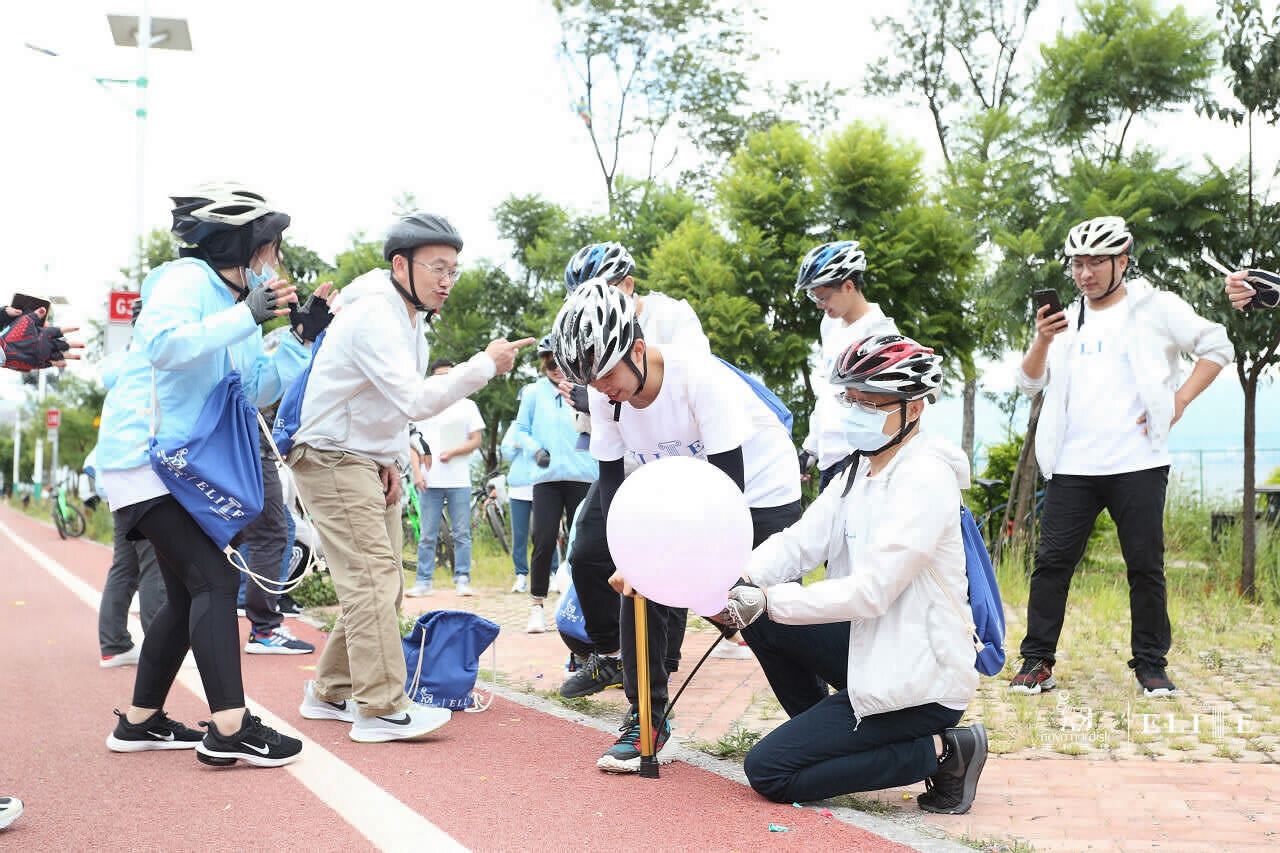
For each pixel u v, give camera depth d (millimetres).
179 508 4266
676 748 4469
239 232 4383
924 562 3660
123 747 4598
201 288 4309
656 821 3643
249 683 6199
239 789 4027
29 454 61031
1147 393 5891
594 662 5836
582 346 3863
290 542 8695
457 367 4711
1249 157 9773
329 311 4863
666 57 25906
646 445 4309
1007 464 12641
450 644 5340
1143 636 5879
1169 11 10203
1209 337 5906
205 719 5168
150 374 4316
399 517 5207
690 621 8406
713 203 16734
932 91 23078
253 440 4375
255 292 4164
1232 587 9578
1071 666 6523
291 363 5121
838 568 3973
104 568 14445
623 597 4371
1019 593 9367
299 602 9445
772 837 3482
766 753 3811
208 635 4262
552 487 8039
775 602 3744
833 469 6156
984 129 11367
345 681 5184
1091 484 5980
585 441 5523
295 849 3393
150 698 4602
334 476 4777
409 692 5266
